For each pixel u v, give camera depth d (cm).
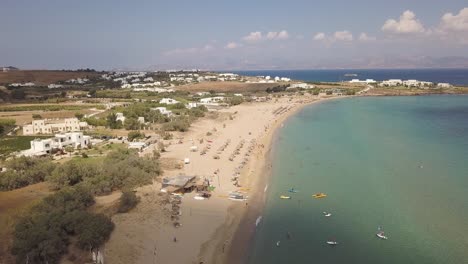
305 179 9769
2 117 18775
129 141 14312
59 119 17675
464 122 18425
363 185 9200
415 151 12456
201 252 6109
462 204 7862
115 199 8256
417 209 7656
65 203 7319
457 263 5691
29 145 13425
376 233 6675
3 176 8912
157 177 9844
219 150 12975
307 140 14638
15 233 6075
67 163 9688
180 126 16638
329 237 6606
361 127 17350
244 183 9550
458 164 10812
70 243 6028
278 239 6581
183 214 7588
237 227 7056
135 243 6275
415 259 5828
